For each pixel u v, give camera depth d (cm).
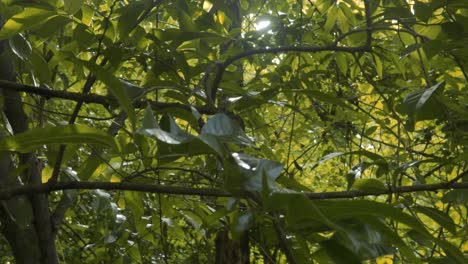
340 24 210
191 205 193
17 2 128
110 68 140
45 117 196
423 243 96
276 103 123
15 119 178
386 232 69
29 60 155
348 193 105
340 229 62
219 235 208
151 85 125
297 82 200
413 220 68
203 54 165
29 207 158
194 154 70
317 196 102
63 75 191
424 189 111
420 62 169
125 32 133
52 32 132
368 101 300
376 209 68
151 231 217
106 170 175
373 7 180
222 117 70
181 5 137
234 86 151
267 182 62
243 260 198
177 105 115
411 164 113
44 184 109
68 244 306
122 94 74
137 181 135
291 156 329
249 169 66
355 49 162
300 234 72
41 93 131
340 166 389
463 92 192
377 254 71
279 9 278
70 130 82
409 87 196
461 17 138
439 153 257
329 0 213
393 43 183
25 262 170
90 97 131
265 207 63
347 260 73
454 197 136
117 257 266
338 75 275
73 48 149
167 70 160
